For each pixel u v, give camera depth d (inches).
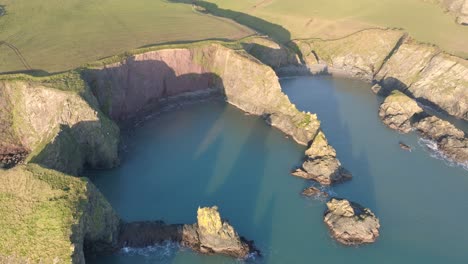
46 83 3102.9
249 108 4042.8
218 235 2429.9
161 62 3924.7
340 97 4478.3
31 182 2335.1
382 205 2933.1
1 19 4030.5
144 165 3201.3
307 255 2488.9
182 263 2365.9
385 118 4042.8
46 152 2743.6
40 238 2101.4
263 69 3983.8
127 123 3681.1
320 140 3299.7
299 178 3134.8
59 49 3627.0
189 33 4419.3
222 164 3265.3
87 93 3110.2
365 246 2578.7
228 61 4173.2
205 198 2903.5
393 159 3449.8
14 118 3147.1
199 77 4202.8
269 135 3678.6
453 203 3004.4
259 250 2497.5
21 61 3358.8
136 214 2726.4
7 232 2155.5
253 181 3090.6
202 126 3774.6
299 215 2787.9
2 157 3048.7
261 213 2787.9
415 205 2960.1
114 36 4052.7
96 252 2367.1
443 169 3356.3
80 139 3031.5
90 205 2300.7
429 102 4392.2
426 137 3782.0
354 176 3206.2
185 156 3336.6
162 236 2488.9
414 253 2561.5
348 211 2696.9
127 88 3683.6
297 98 4367.6
